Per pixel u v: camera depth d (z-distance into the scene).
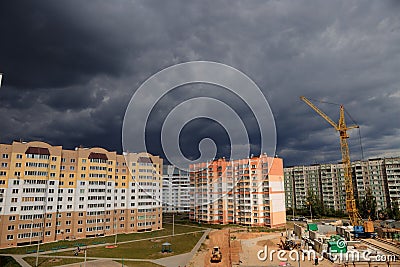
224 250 74.88
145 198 104.50
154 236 93.31
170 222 130.00
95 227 91.44
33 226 79.56
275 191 116.69
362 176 149.75
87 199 91.06
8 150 79.31
